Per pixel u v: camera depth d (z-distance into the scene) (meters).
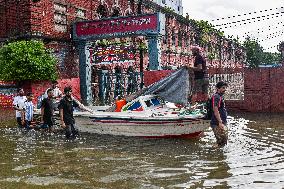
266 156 8.99
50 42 21.52
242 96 19.12
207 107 10.41
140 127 11.99
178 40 38.12
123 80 23.84
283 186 6.59
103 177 7.43
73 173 7.76
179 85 12.39
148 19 20.59
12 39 20.52
